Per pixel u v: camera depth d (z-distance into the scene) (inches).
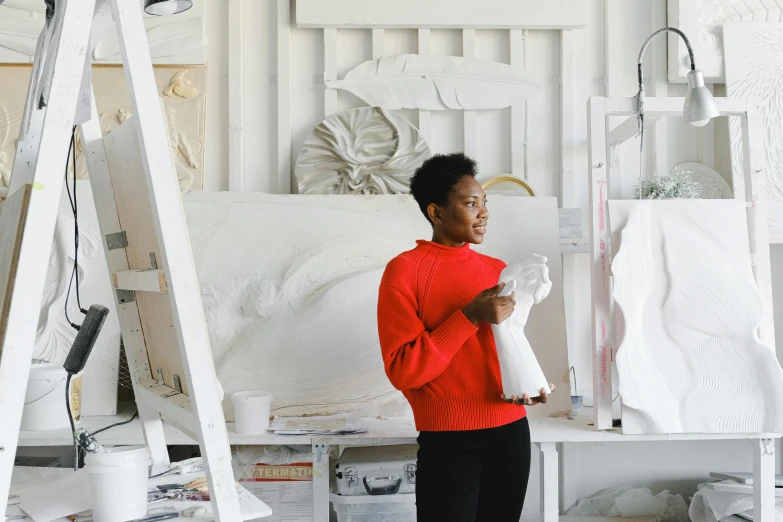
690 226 90.8
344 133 111.7
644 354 88.6
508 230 104.7
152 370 66.2
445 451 66.4
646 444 116.8
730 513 98.3
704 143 115.6
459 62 113.3
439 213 71.6
